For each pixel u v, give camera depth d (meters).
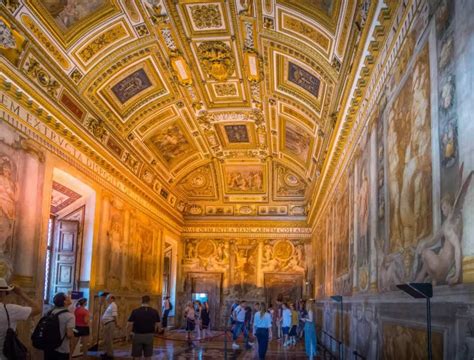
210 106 22.19
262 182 31.09
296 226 31.16
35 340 7.46
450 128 5.41
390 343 8.20
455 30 5.33
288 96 19.11
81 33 14.84
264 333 15.26
